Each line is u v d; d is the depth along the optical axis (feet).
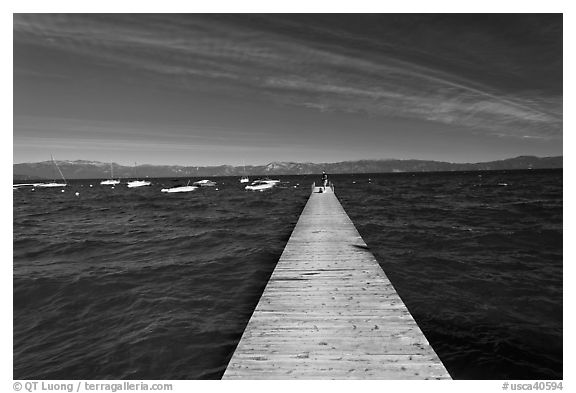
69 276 32.58
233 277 31.19
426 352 11.02
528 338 19.34
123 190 248.73
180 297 26.50
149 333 20.89
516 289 26.43
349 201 110.11
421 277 29.48
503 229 51.78
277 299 15.47
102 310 24.44
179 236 54.85
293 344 11.62
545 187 171.73
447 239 45.47
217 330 21.12
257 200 127.85
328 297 15.60
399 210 81.46
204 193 185.57
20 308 25.11
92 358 18.48
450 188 183.62
